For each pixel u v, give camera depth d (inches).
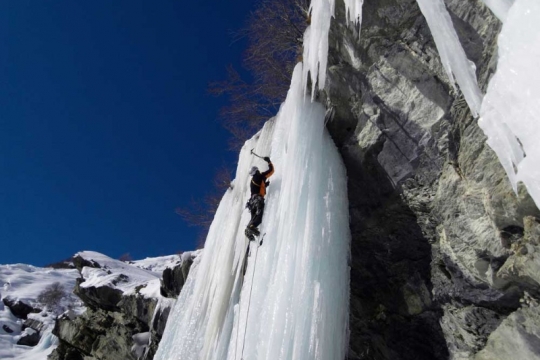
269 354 190.4
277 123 290.2
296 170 233.3
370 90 222.8
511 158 117.7
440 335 209.6
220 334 271.3
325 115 249.0
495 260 161.5
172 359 313.9
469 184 171.5
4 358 1173.1
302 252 208.7
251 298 219.6
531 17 107.4
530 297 155.9
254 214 248.8
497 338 167.6
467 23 167.3
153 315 460.4
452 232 184.4
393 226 225.1
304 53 263.1
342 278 209.6
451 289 193.0
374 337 239.0
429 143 197.9
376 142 220.7
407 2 198.1
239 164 344.2
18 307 1520.7
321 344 187.0
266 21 486.6
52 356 663.8
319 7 232.7
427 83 198.1
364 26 214.5
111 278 582.9
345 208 228.5
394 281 228.2
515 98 110.7
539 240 137.1
